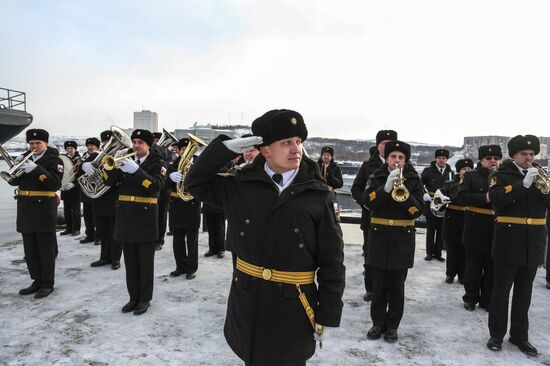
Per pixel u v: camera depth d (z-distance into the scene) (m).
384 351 3.54
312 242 2.02
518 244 3.52
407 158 3.86
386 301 3.84
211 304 4.57
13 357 3.31
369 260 3.78
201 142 4.35
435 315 4.43
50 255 4.79
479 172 4.76
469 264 4.63
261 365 1.99
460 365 3.33
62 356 3.34
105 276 5.54
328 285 2.03
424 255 7.29
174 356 3.37
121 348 3.50
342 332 3.92
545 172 3.49
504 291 3.60
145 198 4.25
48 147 4.87
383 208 3.76
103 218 5.92
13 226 10.53
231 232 2.14
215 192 2.21
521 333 3.62
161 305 4.52
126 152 4.29
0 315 4.17
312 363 3.30
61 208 11.20
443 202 5.55
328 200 2.08
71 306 4.43
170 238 8.21
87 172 4.99
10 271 5.71
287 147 1.97
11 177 4.56
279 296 1.98
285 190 2.01
